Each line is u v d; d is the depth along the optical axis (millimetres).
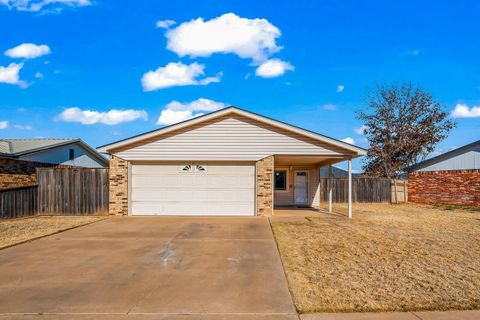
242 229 12133
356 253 8531
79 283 6402
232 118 15828
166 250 8992
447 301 5453
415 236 10867
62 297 5711
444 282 6383
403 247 9234
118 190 15875
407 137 32969
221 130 15836
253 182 15922
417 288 6051
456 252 8727
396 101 33344
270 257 8227
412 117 32875
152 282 6445
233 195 15891
